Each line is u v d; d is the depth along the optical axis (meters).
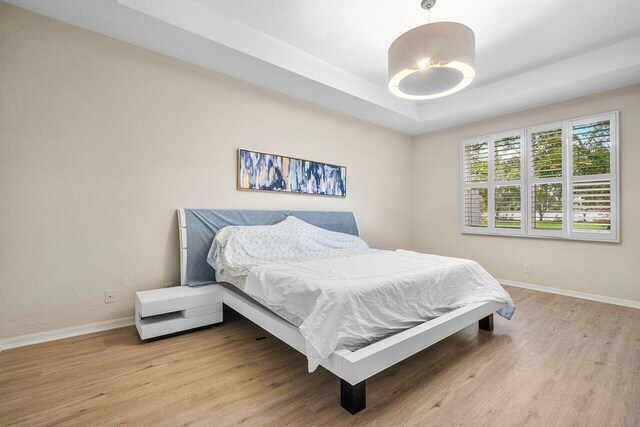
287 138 3.71
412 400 1.60
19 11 2.19
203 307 2.57
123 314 2.62
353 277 2.00
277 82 3.33
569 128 3.68
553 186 3.82
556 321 2.78
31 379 1.77
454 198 4.89
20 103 2.19
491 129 4.44
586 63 3.12
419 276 2.11
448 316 2.04
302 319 1.79
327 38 2.92
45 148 2.28
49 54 2.29
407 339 1.68
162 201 2.82
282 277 2.06
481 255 4.55
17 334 2.19
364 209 4.67
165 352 2.14
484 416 1.47
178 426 1.39
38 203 2.26
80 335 2.41
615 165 3.35
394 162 5.12
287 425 1.40
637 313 3.01
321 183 4.05
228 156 3.22
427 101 4.54
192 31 2.44
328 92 3.58
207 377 1.81
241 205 3.33
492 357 2.08
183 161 2.93
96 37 2.48
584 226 3.56
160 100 2.80
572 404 1.56
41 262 2.28
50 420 1.42
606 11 2.47
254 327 2.66
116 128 2.58
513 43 2.94
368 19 2.62
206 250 2.94
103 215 2.53
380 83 3.94
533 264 4.01
